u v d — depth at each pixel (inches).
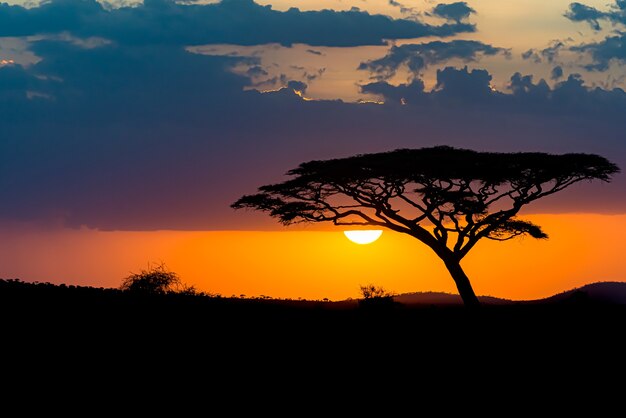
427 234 2518.5
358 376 1475.1
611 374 1542.8
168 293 2092.8
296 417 1264.8
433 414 1307.8
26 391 1289.4
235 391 1360.7
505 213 2544.3
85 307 1809.8
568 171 2480.3
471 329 1882.4
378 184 2556.6
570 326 1948.8
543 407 1352.1
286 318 1893.5
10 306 1758.1
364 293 2319.1
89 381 1353.3
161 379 1391.5
